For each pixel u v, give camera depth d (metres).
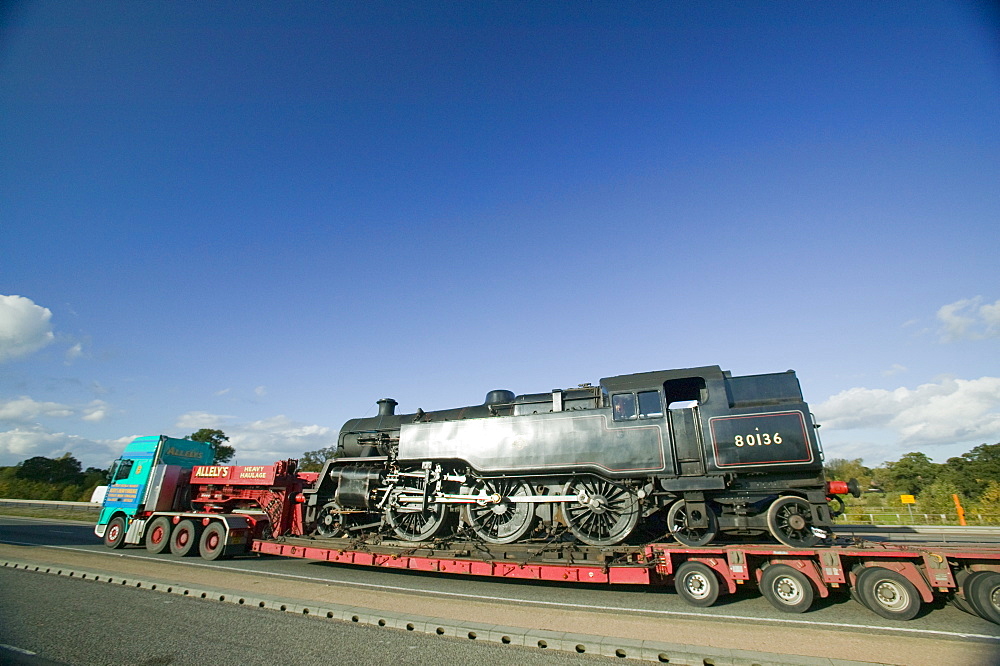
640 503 10.16
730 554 8.59
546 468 10.84
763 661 5.84
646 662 6.11
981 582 7.37
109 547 16.12
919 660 5.87
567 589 10.05
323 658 6.22
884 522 26.98
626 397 10.65
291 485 15.57
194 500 16.28
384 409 15.20
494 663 6.05
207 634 7.14
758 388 9.93
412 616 7.79
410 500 12.22
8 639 6.88
